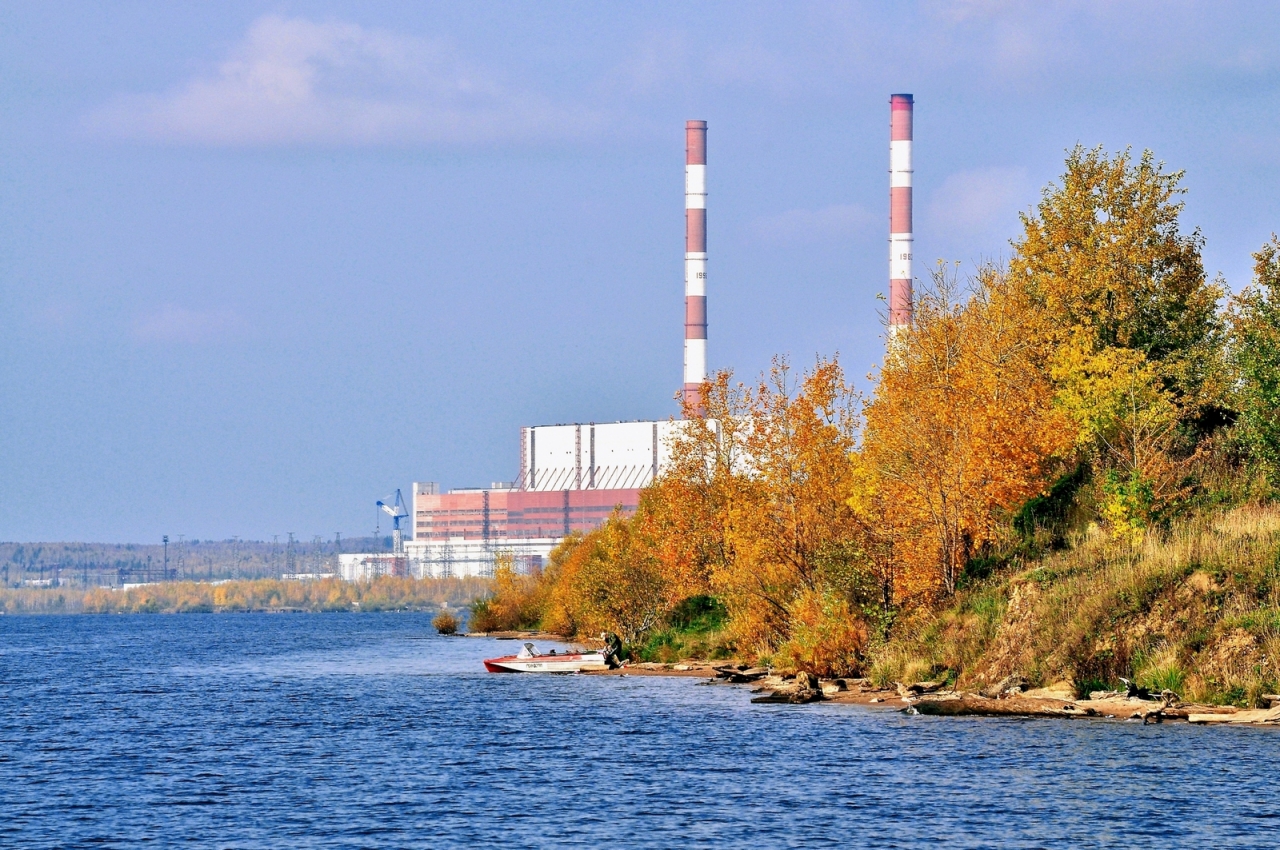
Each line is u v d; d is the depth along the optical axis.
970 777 122.75
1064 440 196.62
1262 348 186.12
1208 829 101.19
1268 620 149.62
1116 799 111.12
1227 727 141.38
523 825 109.56
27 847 105.06
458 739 162.50
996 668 169.88
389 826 110.31
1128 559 168.38
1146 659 155.38
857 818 108.44
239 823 113.06
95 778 138.62
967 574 192.75
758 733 156.00
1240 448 192.75
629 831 106.38
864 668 197.12
